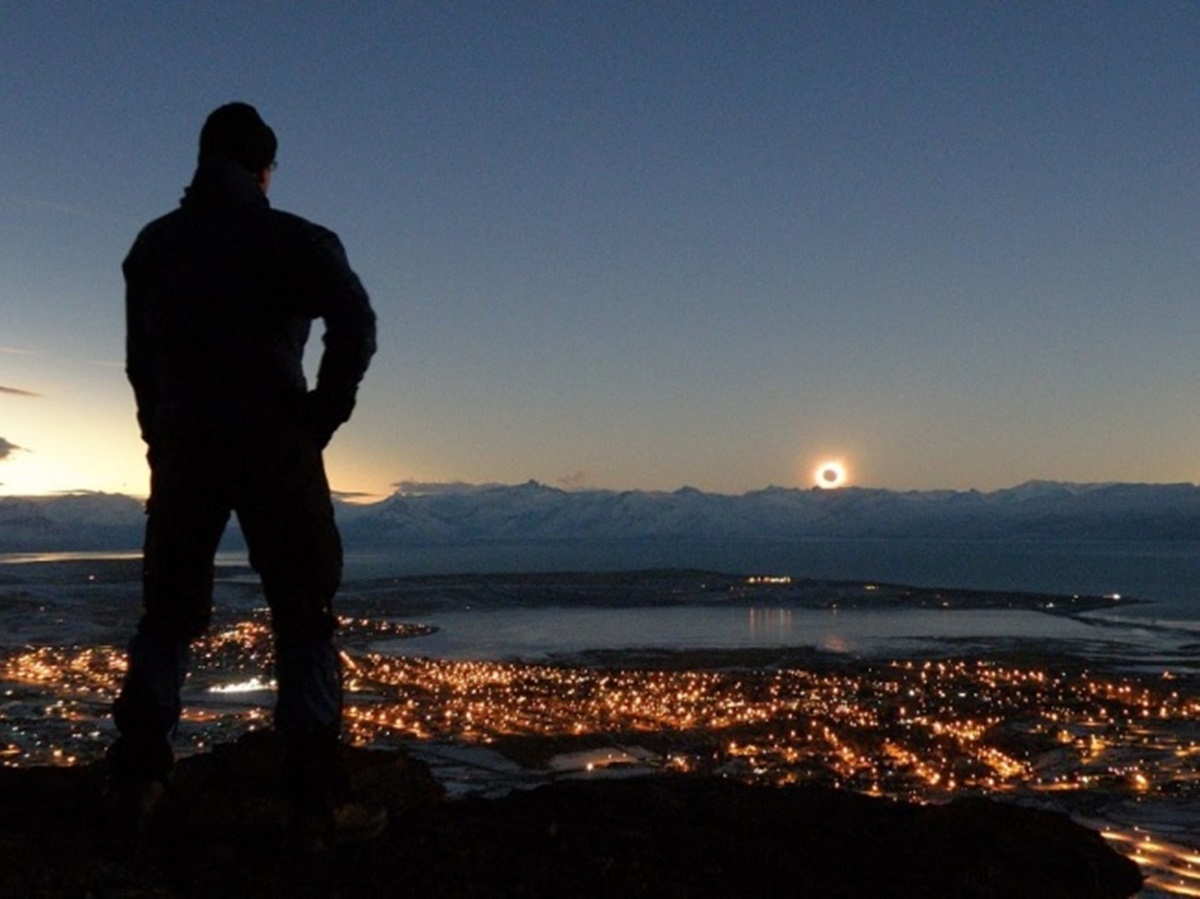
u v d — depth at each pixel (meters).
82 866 3.86
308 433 4.05
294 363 4.05
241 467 3.98
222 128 4.15
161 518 4.09
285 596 4.12
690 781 5.11
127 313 4.17
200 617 4.29
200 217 4.03
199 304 3.95
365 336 3.93
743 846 4.29
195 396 3.96
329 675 4.20
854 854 4.30
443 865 3.97
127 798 4.26
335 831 4.21
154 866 3.98
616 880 3.91
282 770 4.22
